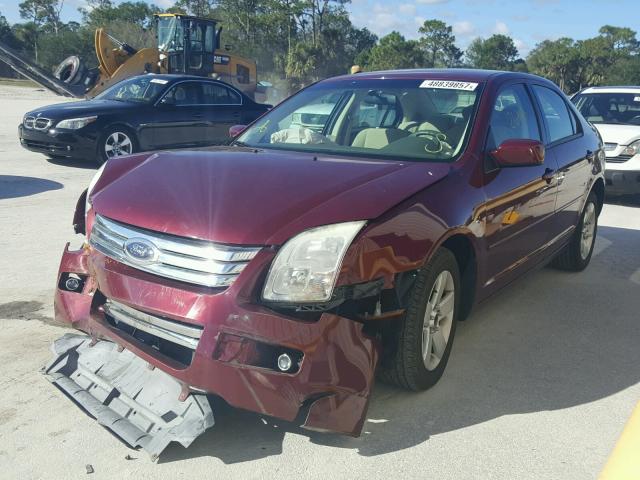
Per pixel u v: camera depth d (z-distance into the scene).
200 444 2.90
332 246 2.74
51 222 6.86
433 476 2.74
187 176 3.23
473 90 4.13
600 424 3.20
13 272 5.16
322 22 88.50
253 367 2.64
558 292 5.28
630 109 10.12
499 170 3.83
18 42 71.19
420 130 3.93
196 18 20.23
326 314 2.70
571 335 4.37
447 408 3.30
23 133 10.78
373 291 2.84
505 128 4.15
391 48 81.31
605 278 5.71
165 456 2.81
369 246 2.81
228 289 2.67
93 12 87.69
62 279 3.46
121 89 11.62
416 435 3.04
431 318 3.35
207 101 11.53
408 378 3.25
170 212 2.91
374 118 4.18
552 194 4.61
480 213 3.53
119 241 2.98
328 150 3.91
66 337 3.45
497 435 3.07
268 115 4.61
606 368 3.87
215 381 2.65
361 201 2.92
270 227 2.75
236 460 2.80
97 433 2.97
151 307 2.78
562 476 2.77
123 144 10.67
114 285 2.93
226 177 3.18
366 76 4.62
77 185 9.10
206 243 2.74
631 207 9.41
